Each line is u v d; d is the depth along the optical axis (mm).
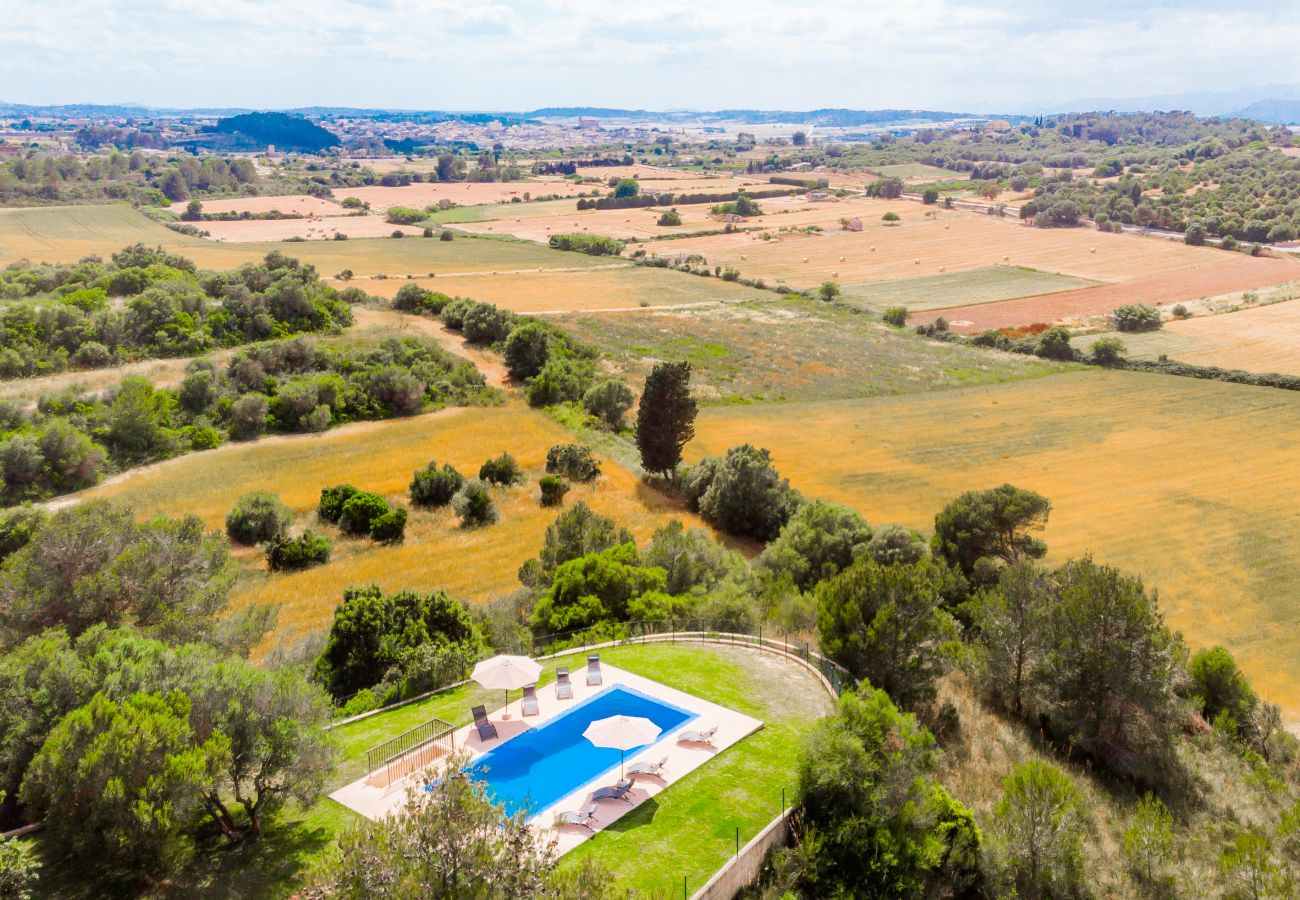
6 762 21734
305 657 36156
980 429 83500
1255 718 36719
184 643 29422
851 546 48531
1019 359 108062
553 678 31094
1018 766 26219
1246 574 54938
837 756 23078
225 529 54250
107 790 18328
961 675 36688
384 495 62000
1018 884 23375
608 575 39469
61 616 30844
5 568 32438
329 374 78312
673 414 66688
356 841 15562
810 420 86438
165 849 18734
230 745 20656
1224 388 94500
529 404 84938
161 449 66188
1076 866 23516
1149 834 24562
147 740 19078
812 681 31281
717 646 34625
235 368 77000
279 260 111562
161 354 82875
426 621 35750
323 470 65375
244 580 48156
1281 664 45312
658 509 63125
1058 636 32156
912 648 31922
